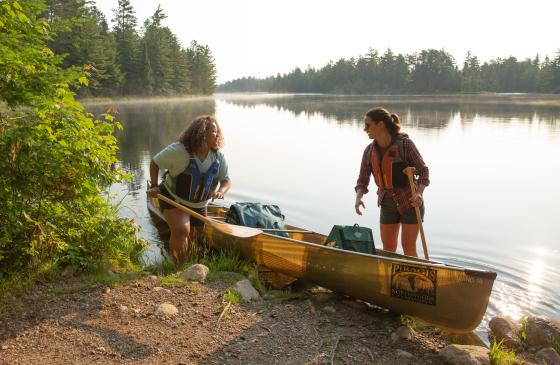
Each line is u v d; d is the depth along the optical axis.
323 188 9.11
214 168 4.60
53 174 3.84
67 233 4.28
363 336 3.34
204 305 3.58
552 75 110.12
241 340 3.12
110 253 4.46
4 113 3.90
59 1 45.88
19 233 3.93
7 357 2.72
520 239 6.11
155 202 7.06
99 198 4.55
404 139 4.20
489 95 100.19
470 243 6.02
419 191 4.14
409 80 126.19
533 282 4.75
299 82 173.00
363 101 63.81
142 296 3.65
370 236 4.30
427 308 3.47
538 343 3.34
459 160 12.59
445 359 3.03
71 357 2.78
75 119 3.98
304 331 3.31
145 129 20.31
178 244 4.63
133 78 68.56
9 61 3.57
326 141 16.73
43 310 3.29
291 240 4.31
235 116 32.03
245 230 4.59
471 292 3.22
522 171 10.94
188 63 96.75
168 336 3.10
